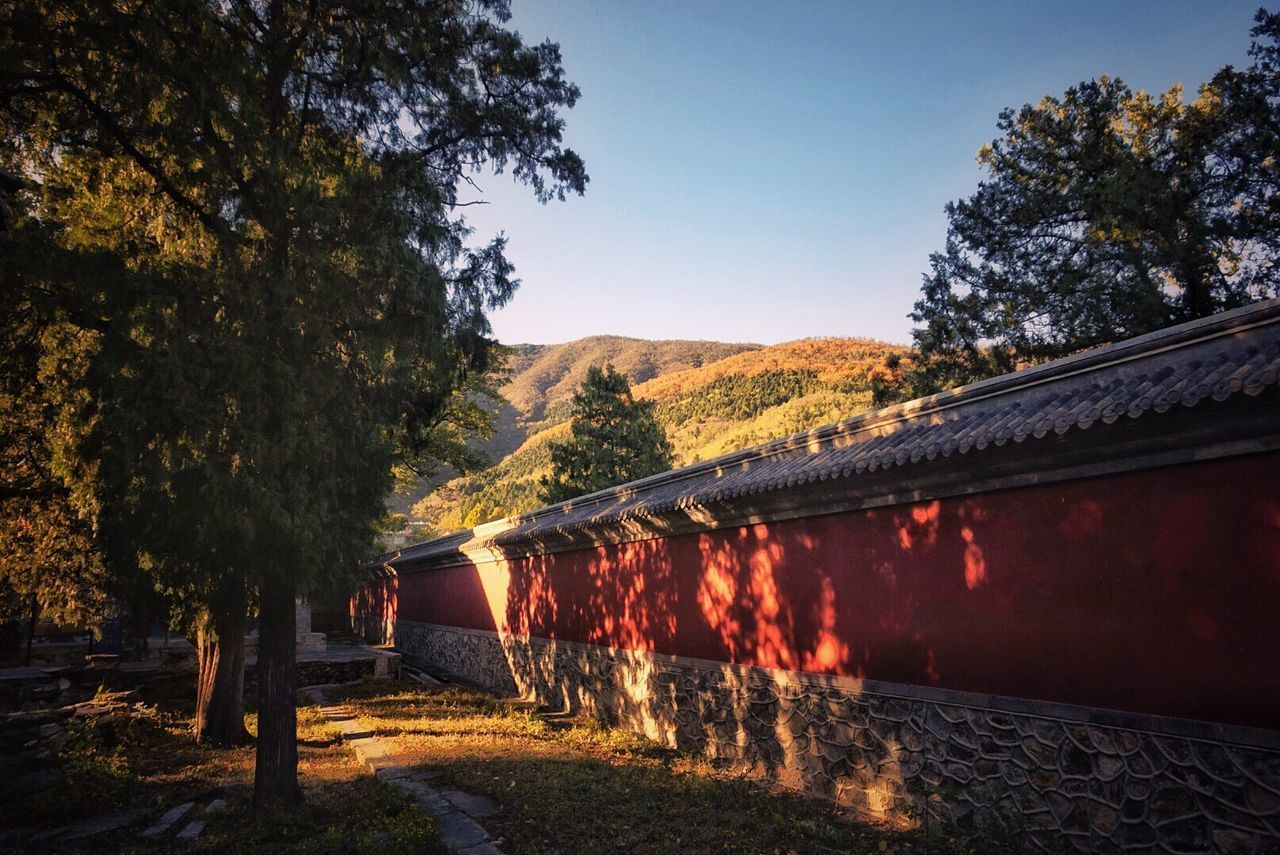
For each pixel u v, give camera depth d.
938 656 7.77
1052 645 6.68
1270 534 5.34
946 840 7.03
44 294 7.46
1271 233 15.79
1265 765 5.20
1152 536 6.04
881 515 8.67
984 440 6.81
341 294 7.78
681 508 11.66
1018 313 19.70
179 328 7.16
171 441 6.98
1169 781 5.72
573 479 34.47
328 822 7.57
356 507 8.45
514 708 16.69
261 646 8.29
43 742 9.98
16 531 11.70
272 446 7.23
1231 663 5.46
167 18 7.32
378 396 8.47
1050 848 6.45
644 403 35.88
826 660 9.27
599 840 7.01
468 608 24.45
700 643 11.88
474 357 9.71
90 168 8.61
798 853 6.63
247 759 11.05
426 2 8.95
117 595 12.06
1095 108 19.48
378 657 22.06
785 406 106.94
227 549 7.64
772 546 10.44
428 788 9.04
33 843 7.27
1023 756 6.80
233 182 7.93
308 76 8.80
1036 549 6.91
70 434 9.01
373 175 8.75
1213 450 5.66
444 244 9.05
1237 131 16.19
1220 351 5.72
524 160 10.12
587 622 15.86
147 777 9.82
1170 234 16.08
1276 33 15.30
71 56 7.25
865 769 8.48
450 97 9.34
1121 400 5.89
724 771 10.42
